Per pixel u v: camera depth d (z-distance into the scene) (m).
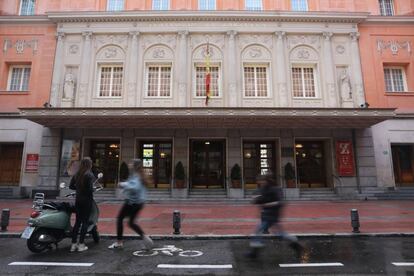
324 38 20.09
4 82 19.97
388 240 8.18
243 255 6.74
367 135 19.11
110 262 6.14
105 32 19.98
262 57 19.92
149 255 6.69
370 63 20.12
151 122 17.83
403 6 21.52
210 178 19.48
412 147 20.05
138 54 19.86
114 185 19.06
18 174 19.66
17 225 9.79
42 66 19.91
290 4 21.08
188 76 19.61
